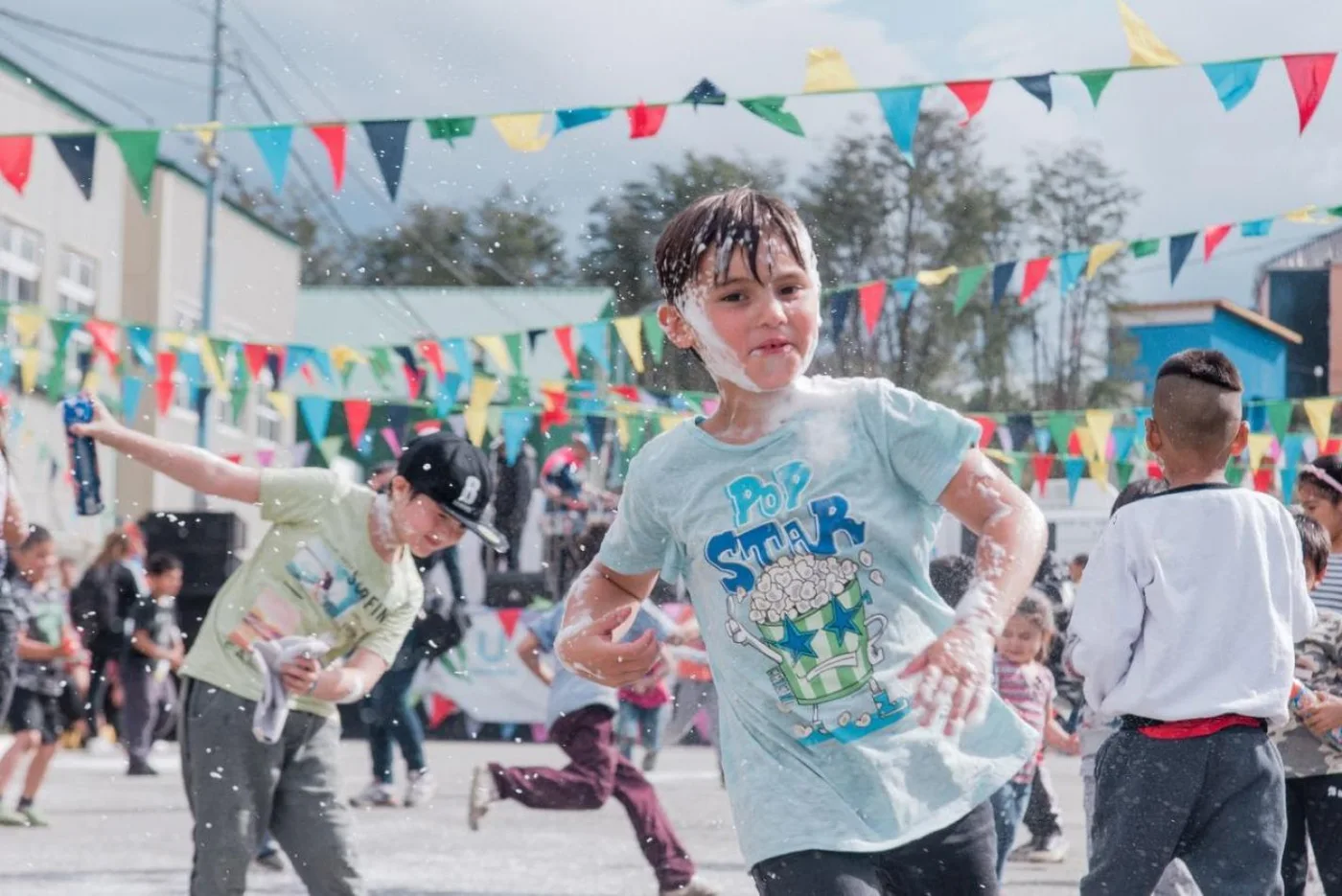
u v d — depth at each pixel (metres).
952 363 27.03
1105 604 3.77
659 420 11.15
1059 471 14.72
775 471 3.00
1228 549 3.73
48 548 8.82
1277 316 27.34
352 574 4.38
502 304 24.25
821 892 2.79
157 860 7.16
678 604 8.21
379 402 11.66
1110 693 3.78
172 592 11.57
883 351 26.70
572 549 12.12
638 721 11.16
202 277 24.86
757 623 2.99
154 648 11.39
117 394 19.89
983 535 2.90
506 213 29.22
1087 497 14.77
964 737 2.97
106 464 19.81
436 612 9.36
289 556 4.36
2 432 6.87
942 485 2.95
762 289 2.96
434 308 24.14
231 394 10.88
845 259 27.92
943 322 27.00
